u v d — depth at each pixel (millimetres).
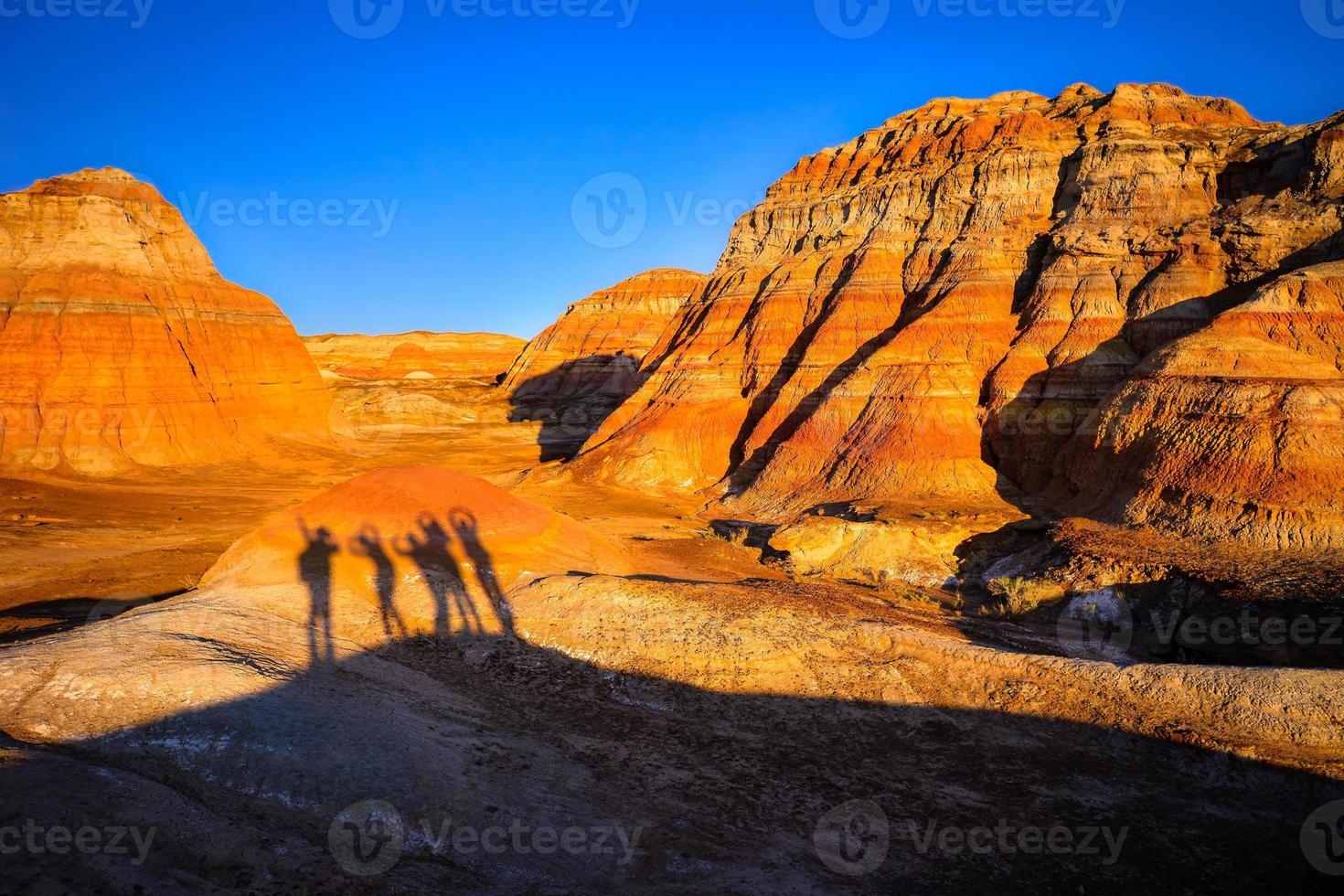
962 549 33938
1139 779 14539
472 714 15922
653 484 54375
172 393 62469
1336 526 25406
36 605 24922
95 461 54750
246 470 62562
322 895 9805
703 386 59406
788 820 13273
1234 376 31719
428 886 10398
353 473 65062
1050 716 16297
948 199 55875
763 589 23156
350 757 12820
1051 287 46406
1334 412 27969
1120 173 48406
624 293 132500
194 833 10539
